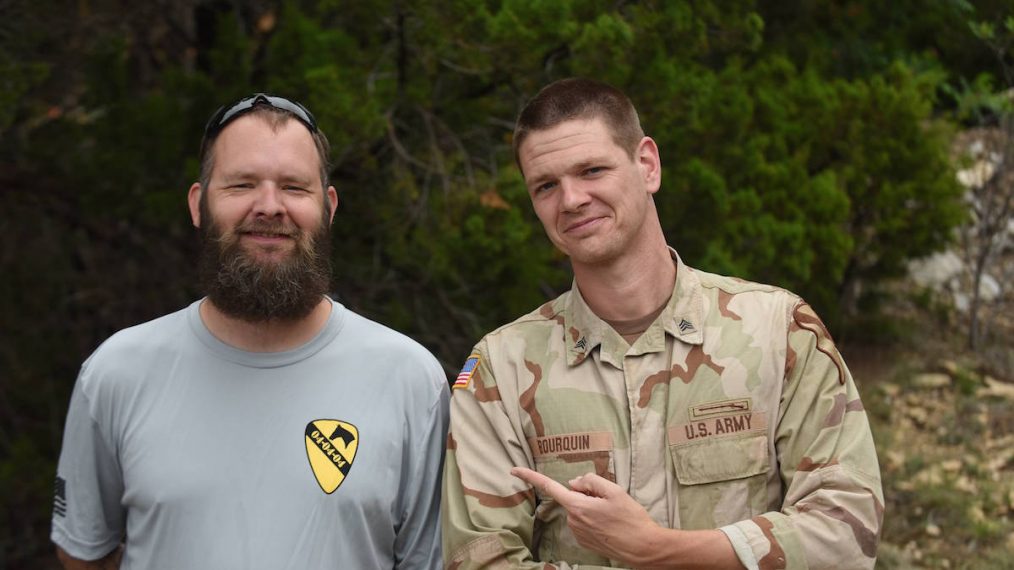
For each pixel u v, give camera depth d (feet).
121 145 17.78
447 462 7.33
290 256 6.84
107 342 7.10
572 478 7.08
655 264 7.35
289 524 6.59
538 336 7.54
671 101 15.49
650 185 7.51
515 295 17.21
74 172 19.10
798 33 25.88
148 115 17.43
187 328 7.04
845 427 6.94
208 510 6.58
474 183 16.43
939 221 22.66
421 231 16.89
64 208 22.40
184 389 6.84
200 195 7.16
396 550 7.28
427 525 7.29
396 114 17.19
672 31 15.21
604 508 6.50
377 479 6.82
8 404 23.75
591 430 7.11
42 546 21.42
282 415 6.80
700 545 6.49
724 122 17.58
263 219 6.81
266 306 6.73
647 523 6.52
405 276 19.02
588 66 14.80
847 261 22.02
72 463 6.98
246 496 6.61
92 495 7.00
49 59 19.79
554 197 7.27
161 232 21.34
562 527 7.11
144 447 6.70
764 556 6.48
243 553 6.52
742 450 6.92
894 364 23.20
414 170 17.39
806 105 22.08
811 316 7.27
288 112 7.10
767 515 6.68
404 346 7.23
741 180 19.31
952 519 17.11
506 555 6.95
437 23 14.83
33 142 19.34
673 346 7.22
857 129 22.39
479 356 7.60
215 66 18.16
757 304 7.33
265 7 21.12
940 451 19.58
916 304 26.13
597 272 7.29
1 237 24.68
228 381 6.86
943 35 27.55
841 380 7.08
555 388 7.27
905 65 24.80
